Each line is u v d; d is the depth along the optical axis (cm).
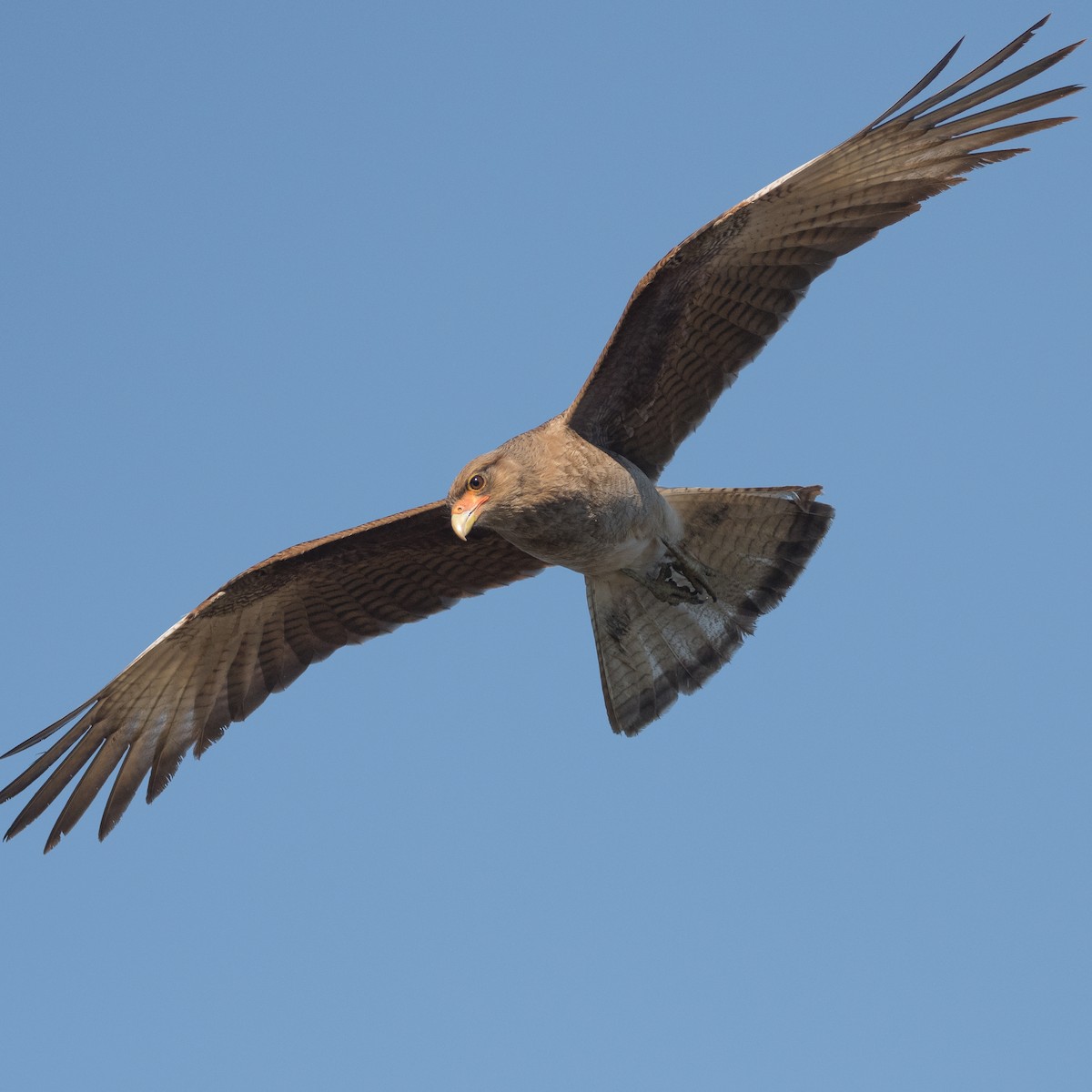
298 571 1443
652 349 1323
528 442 1320
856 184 1249
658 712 1460
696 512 1414
